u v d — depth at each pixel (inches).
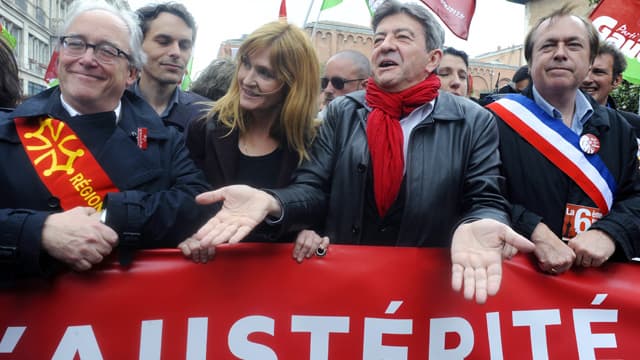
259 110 87.4
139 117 81.2
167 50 128.2
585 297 82.2
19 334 74.2
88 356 75.1
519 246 67.2
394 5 86.7
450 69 160.9
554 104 93.0
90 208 71.5
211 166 89.1
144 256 77.2
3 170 72.2
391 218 83.7
